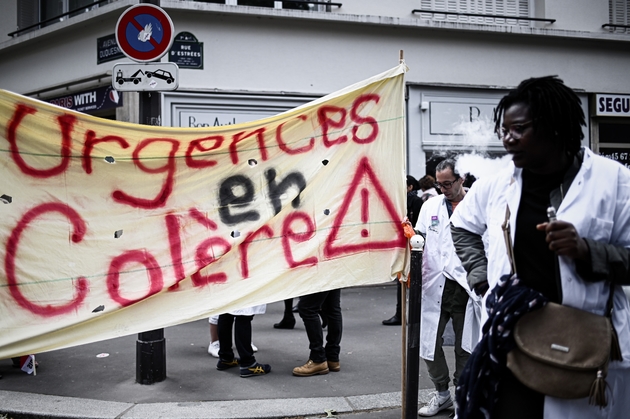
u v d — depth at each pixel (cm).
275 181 489
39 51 1228
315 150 494
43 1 1261
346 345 699
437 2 1187
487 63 1212
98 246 452
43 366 611
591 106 1293
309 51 1109
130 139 461
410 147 1162
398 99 498
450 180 482
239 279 479
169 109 1042
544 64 1252
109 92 1099
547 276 247
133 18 551
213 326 654
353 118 496
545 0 1241
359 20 1113
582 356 230
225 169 482
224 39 1066
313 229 492
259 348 687
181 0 1023
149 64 555
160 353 556
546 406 239
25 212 436
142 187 466
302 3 1108
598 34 1266
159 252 465
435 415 486
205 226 476
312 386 547
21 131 434
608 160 250
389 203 500
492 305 256
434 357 484
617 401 244
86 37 1136
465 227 296
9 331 428
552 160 247
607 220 240
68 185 447
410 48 1162
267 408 488
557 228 229
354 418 477
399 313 805
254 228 481
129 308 456
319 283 489
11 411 482
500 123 263
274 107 1095
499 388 252
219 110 1067
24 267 434
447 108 1178
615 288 245
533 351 237
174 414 473
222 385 549
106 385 547
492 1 1227
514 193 258
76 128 446
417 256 404
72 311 443
